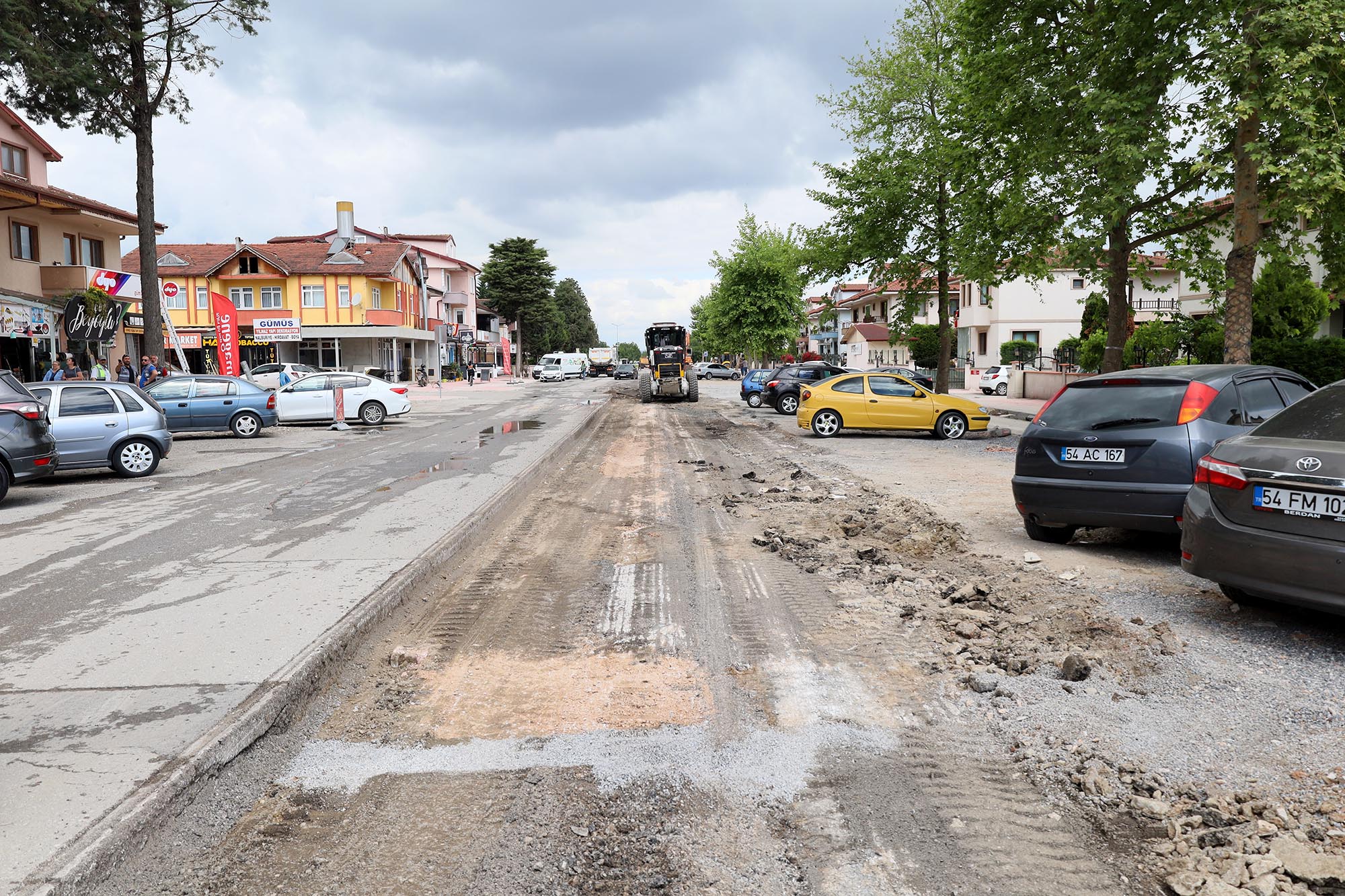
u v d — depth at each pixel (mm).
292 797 3328
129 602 5766
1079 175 15312
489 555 7457
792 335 55656
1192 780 3273
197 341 49219
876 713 4008
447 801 3271
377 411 23188
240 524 8742
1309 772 3279
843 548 7438
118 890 2721
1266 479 4742
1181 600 5613
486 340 88312
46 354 26141
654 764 3537
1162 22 13578
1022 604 5535
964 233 19484
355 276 52719
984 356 49781
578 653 4910
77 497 10914
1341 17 11672
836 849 2912
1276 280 22453
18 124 26969
